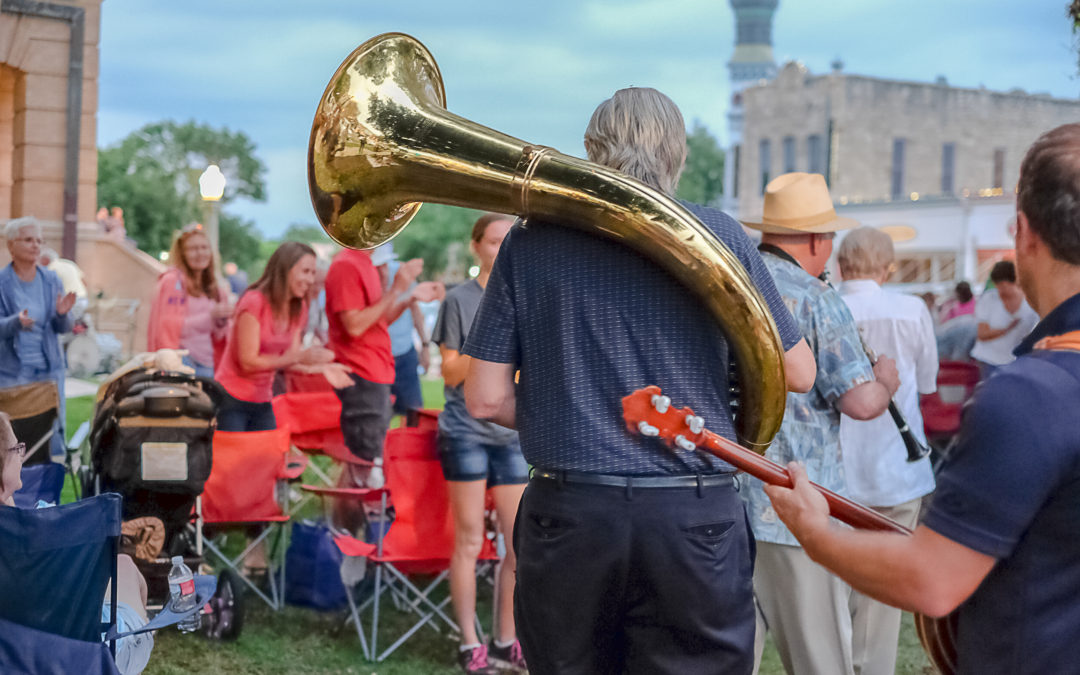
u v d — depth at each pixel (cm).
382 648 461
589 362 233
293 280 515
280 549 546
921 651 490
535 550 237
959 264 3366
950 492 154
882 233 447
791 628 324
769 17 7831
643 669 238
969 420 154
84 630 306
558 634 236
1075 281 155
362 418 563
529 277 239
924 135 4925
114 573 310
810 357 247
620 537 228
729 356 240
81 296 1466
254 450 485
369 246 265
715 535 230
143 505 443
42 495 439
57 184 1666
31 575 297
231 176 6166
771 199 344
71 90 1662
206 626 465
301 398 570
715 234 228
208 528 497
